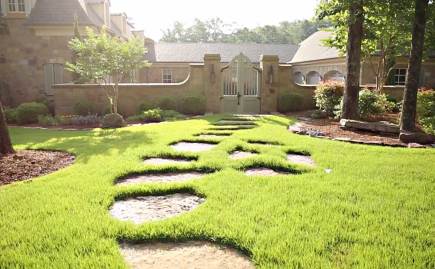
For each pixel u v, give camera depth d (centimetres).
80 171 577
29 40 1970
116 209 418
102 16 2334
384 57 1631
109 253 302
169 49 3278
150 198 459
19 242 326
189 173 586
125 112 1683
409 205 417
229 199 436
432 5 1084
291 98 1730
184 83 1711
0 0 1944
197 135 997
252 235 331
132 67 1379
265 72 1738
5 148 745
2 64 1986
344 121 1095
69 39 1961
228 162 628
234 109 1759
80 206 414
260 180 519
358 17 1138
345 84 1227
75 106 1600
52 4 1998
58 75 2011
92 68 1308
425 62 2206
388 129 988
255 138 904
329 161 652
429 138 885
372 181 518
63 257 296
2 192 473
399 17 1096
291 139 896
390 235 336
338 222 366
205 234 338
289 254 298
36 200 436
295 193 460
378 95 1377
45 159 701
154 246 324
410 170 585
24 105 1502
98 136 1013
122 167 594
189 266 286
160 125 1227
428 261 289
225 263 291
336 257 296
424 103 1253
